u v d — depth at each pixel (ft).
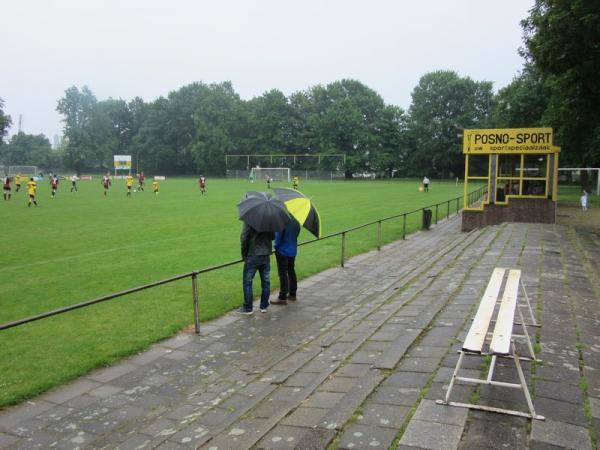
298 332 25.08
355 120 316.81
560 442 11.91
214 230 64.23
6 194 119.96
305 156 331.98
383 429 12.80
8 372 20.35
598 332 20.66
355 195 144.36
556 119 113.91
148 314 28.53
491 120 302.04
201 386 18.84
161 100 367.04
